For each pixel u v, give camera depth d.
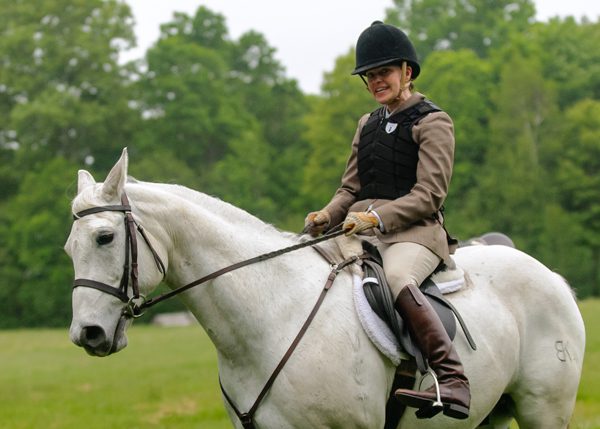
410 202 5.44
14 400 15.91
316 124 53.53
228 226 5.34
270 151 60.41
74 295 4.85
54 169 52.16
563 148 49.75
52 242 49.75
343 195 5.99
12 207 53.06
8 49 58.50
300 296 5.28
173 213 5.15
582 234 47.50
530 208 47.00
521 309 6.04
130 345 28.22
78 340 4.79
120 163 4.98
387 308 5.28
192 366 20.19
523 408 6.08
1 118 58.44
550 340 6.05
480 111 52.38
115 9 60.31
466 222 47.03
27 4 59.84
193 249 5.20
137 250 4.97
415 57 5.75
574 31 62.00
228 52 66.44
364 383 5.20
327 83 53.34
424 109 5.65
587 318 25.30
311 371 5.09
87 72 59.03
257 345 5.18
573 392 6.11
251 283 5.23
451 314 5.54
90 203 4.94
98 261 4.87
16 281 50.84
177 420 12.50
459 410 5.14
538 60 55.00
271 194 58.00
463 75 54.03
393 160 5.66
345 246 5.62
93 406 14.51
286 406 5.09
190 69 60.38
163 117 59.53
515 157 48.59
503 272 6.09
